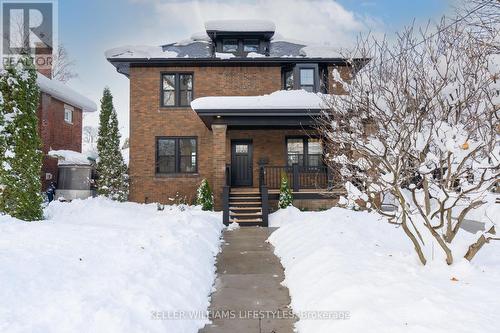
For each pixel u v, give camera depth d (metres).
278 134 16.95
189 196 17.00
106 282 4.81
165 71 17.44
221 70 17.39
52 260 5.56
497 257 6.84
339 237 7.80
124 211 13.20
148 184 17.08
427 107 5.78
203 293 5.69
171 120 17.28
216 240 9.51
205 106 13.43
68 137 23.03
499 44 6.49
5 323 3.58
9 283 4.45
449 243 5.67
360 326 3.91
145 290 4.76
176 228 8.72
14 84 9.88
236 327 4.71
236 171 16.97
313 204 14.41
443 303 4.10
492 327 3.56
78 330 3.65
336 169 8.26
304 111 13.39
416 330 3.61
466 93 6.16
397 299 4.32
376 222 9.95
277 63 17.25
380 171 6.56
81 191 19.41
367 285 4.79
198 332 4.56
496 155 4.93
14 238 6.89
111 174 16.62
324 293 4.98
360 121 6.81
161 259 6.21
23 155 9.84
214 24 18.48
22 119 9.87
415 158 5.64
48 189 18.17
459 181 5.50
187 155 17.34
